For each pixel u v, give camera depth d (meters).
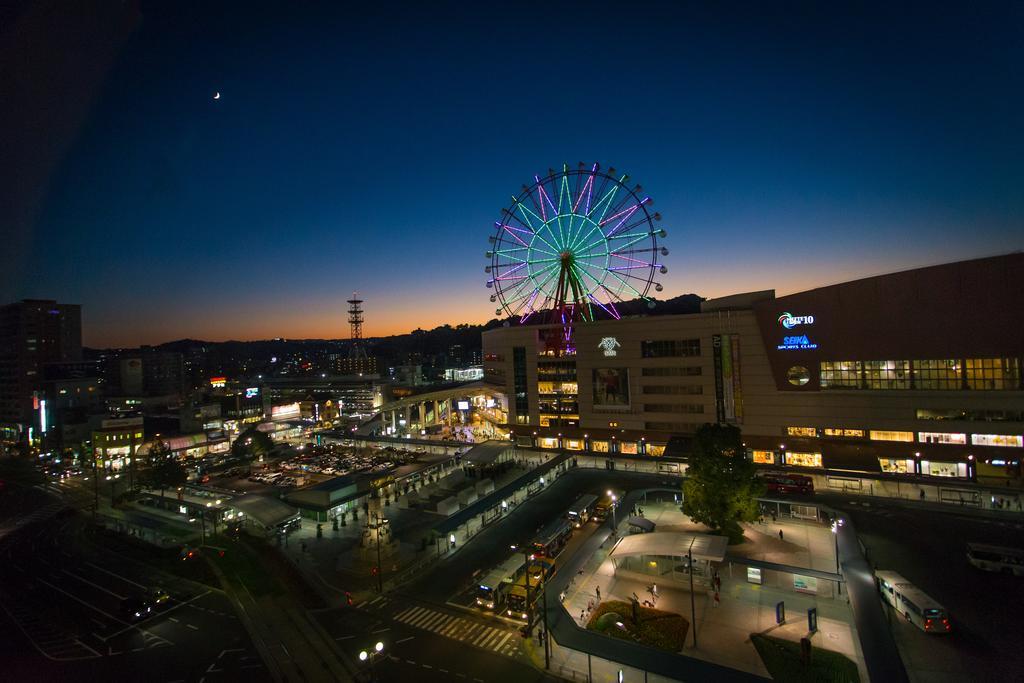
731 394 94.31
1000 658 35.62
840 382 85.19
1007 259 73.56
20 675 39.62
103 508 90.75
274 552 63.12
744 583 48.34
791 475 75.19
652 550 46.12
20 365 166.25
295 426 161.50
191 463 121.06
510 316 114.94
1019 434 73.31
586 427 109.88
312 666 39.22
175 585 55.09
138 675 39.03
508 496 73.62
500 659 39.59
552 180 111.50
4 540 77.12
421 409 177.25
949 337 77.25
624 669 37.66
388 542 58.09
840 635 39.53
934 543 54.75
